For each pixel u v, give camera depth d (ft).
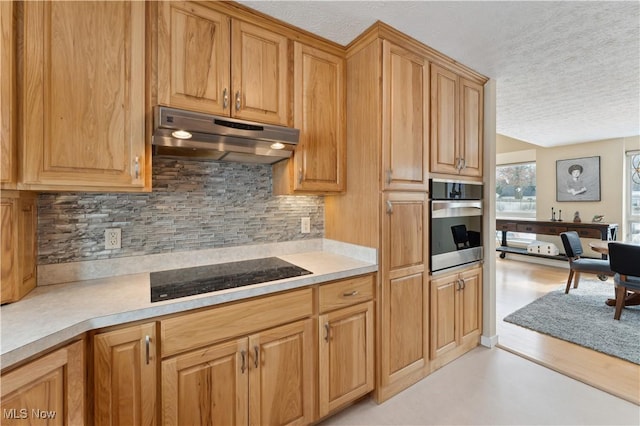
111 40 4.07
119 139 4.12
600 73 7.84
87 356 3.40
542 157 18.89
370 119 5.98
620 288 9.90
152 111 4.39
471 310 7.97
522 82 8.39
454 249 7.38
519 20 5.54
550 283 14.56
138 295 4.07
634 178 15.87
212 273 5.23
